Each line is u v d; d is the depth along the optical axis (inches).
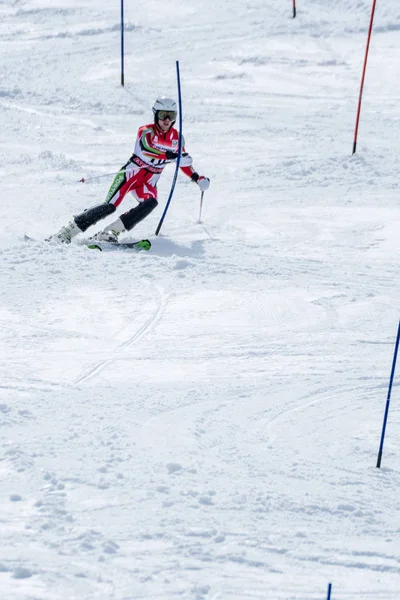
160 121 1412.4
